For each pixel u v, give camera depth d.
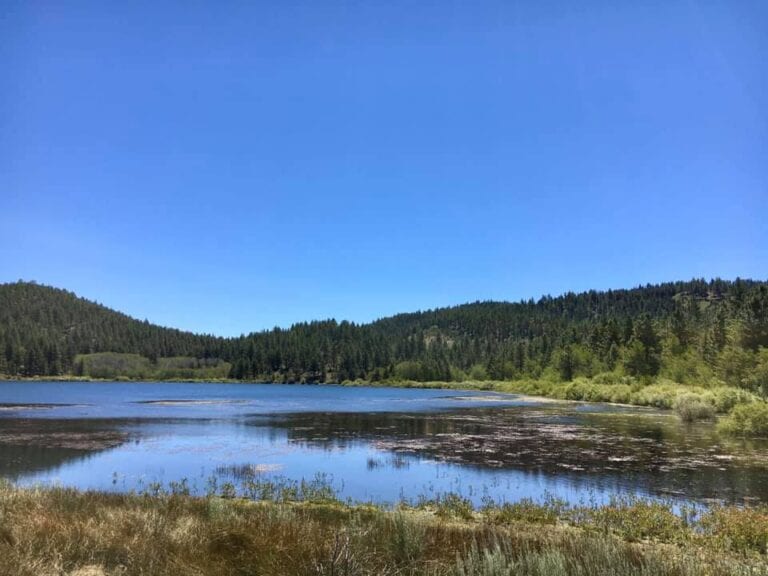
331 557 6.74
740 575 7.27
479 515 14.23
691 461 24.52
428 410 58.75
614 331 106.25
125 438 33.19
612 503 14.87
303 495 16.62
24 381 160.88
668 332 94.94
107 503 12.30
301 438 33.72
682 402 46.56
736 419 34.81
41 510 10.20
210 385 162.38
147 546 7.77
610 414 51.56
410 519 9.76
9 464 24.12
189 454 27.03
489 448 28.97
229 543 8.21
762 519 11.98
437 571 7.28
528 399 84.62
